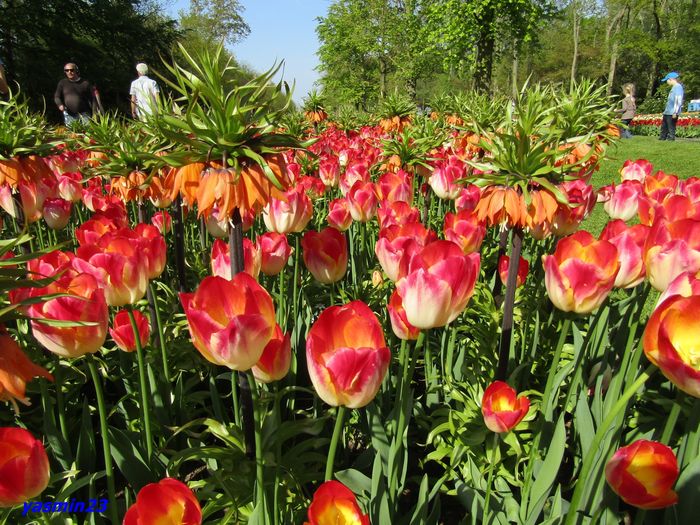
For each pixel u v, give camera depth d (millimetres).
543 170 2328
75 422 2834
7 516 1988
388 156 5938
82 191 5164
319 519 1416
